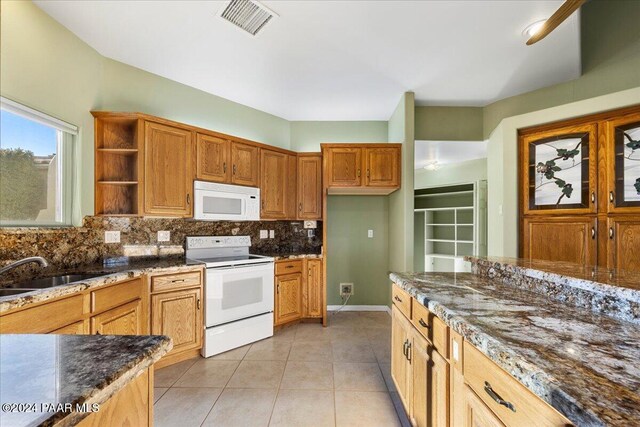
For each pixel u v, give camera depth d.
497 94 3.15
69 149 2.15
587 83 2.67
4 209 1.78
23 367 0.59
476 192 4.51
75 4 1.83
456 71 2.67
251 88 3.00
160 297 2.22
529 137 2.58
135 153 2.36
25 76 1.78
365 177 3.26
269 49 2.33
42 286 1.79
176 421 1.66
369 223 3.85
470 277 1.74
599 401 0.52
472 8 1.87
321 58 2.46
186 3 1.83
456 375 1.04
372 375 2.17
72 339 0.74
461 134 3.45
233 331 2.61
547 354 0.71
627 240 2.12
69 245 2.09
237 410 1.76
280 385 2.03
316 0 1.80
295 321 3.27
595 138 2.26
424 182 5.34
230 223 3.21
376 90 3.06
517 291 1.39
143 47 2.29
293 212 3.44
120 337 0.76
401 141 3.23
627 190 2.12
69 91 2.08
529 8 1.87
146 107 2.64
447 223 5.39
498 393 0.79
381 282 3.82
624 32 2.40
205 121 3.05
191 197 2.60
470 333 0.90
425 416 1.31
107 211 2.39
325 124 3.88
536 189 2.54
